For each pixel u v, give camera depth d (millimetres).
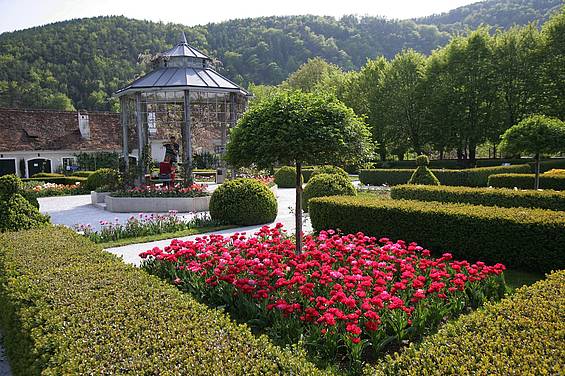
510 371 2201
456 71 31531
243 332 2910
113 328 2932
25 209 7324
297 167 6305
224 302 4988
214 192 11359
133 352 2559
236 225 10883
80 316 3121
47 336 2846
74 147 32094
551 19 28188
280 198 17391
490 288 5164
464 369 2258
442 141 33438
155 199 13781
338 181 13430
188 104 14930
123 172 15789
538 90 28438
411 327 4027
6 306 3973
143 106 17219
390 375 2410
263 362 2471
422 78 34156
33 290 3684
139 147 15664
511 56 29516
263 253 5320
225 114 17031
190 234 9852
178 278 5367
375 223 8586
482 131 31188
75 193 20609
